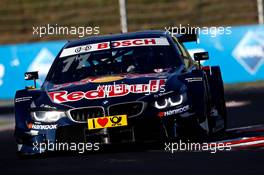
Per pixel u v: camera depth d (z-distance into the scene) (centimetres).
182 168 1956
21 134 2442
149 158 2202
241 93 5131
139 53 2706
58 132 2370
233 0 9206
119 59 2688
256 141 2422
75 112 2353
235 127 3166
